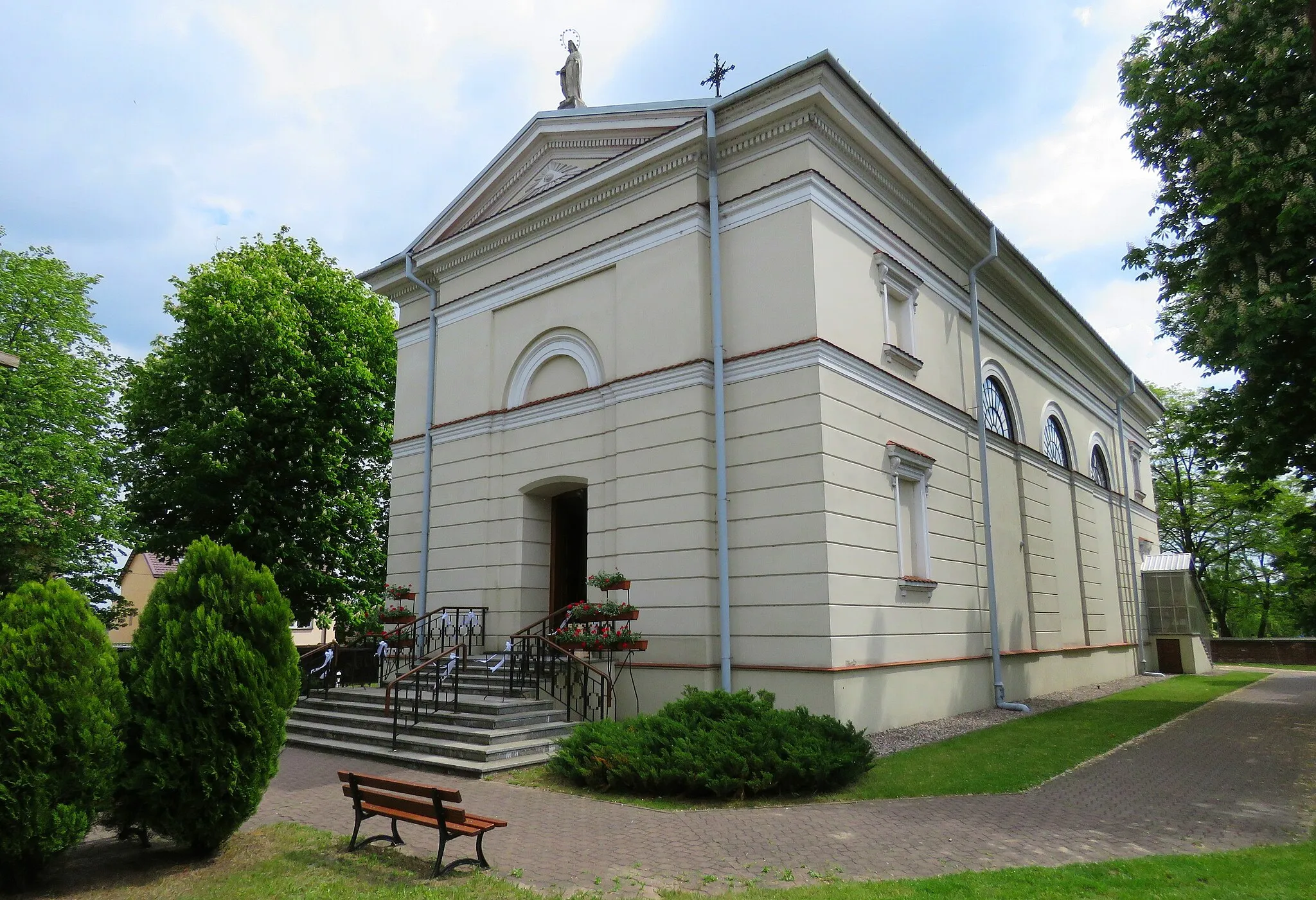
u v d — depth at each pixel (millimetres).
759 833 7570
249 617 7289
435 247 17906
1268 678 23594
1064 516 21172
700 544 12648
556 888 6156
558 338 15727
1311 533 14570
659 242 14078
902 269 14609
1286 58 11586
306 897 6031
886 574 13008
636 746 9359
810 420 12125
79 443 21828
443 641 15320
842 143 13539
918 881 6070
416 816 6855
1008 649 16656
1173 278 13461
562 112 16000
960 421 16172
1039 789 9172
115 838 7492
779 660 11891
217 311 20766
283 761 11438
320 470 22109
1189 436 13750
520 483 15727
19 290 22891
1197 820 7945
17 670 6086
